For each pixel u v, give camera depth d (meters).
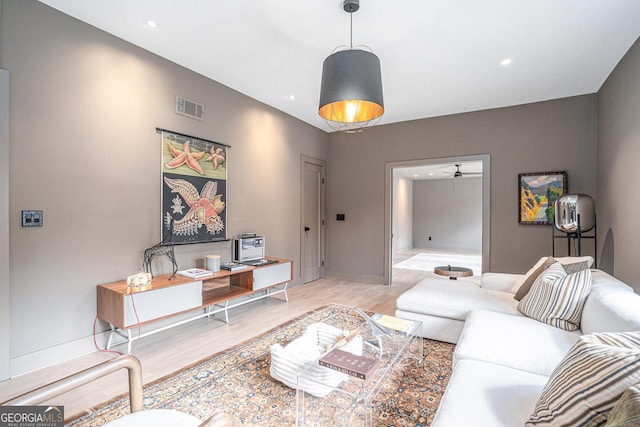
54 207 2.33
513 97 3.94
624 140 2.82
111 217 2.66
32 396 0.96
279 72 3.36
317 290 4.67
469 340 1.82
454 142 4.60
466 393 1.29
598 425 0.84
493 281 3.21
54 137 2.33
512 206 4.21
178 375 2.18
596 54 2.87
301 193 4.98
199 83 3.39
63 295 2.38
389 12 2.30
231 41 2.75
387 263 5.13
